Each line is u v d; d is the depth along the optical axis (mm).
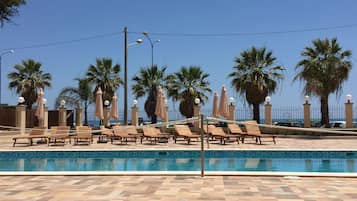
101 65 33938
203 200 6117
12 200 6184
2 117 26688
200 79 32438
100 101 22422
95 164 12875
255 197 6324
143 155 14664
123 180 8031
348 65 24812
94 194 6621
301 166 12211
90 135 17906
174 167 12094
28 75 35250
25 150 14898
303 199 6172
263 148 15242
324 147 15797
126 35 23688
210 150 14445
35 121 28281
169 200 6129
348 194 6562
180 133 17984
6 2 11289
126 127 17156
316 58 25297
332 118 27094
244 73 26891
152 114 32875
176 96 31922
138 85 33469
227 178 8242
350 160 13688
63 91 34438
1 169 11945
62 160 13992
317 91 24812
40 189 7102
